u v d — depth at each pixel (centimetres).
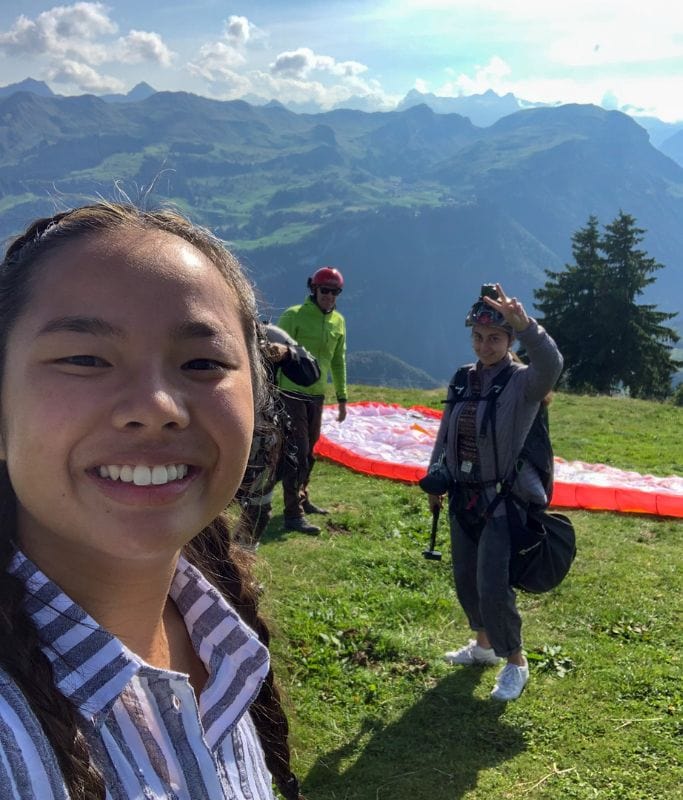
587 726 197
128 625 54
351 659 225
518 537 199
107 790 45
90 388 45
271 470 170
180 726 52
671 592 275
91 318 45
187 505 49
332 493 399
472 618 222
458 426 206
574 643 239
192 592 67
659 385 1856
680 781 177
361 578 284
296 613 246
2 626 44
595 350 1858
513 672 210
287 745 82
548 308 1955
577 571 293
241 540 93
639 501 368
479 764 184
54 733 43
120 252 48
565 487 384
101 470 46
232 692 62
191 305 49
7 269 49
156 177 60
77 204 53
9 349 47
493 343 202
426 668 224
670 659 228
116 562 50
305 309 327
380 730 196
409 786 176
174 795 49
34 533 50
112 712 49
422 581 285
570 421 654
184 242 53
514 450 198
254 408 63
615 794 174
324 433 518
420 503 381
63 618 48
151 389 46
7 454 47
